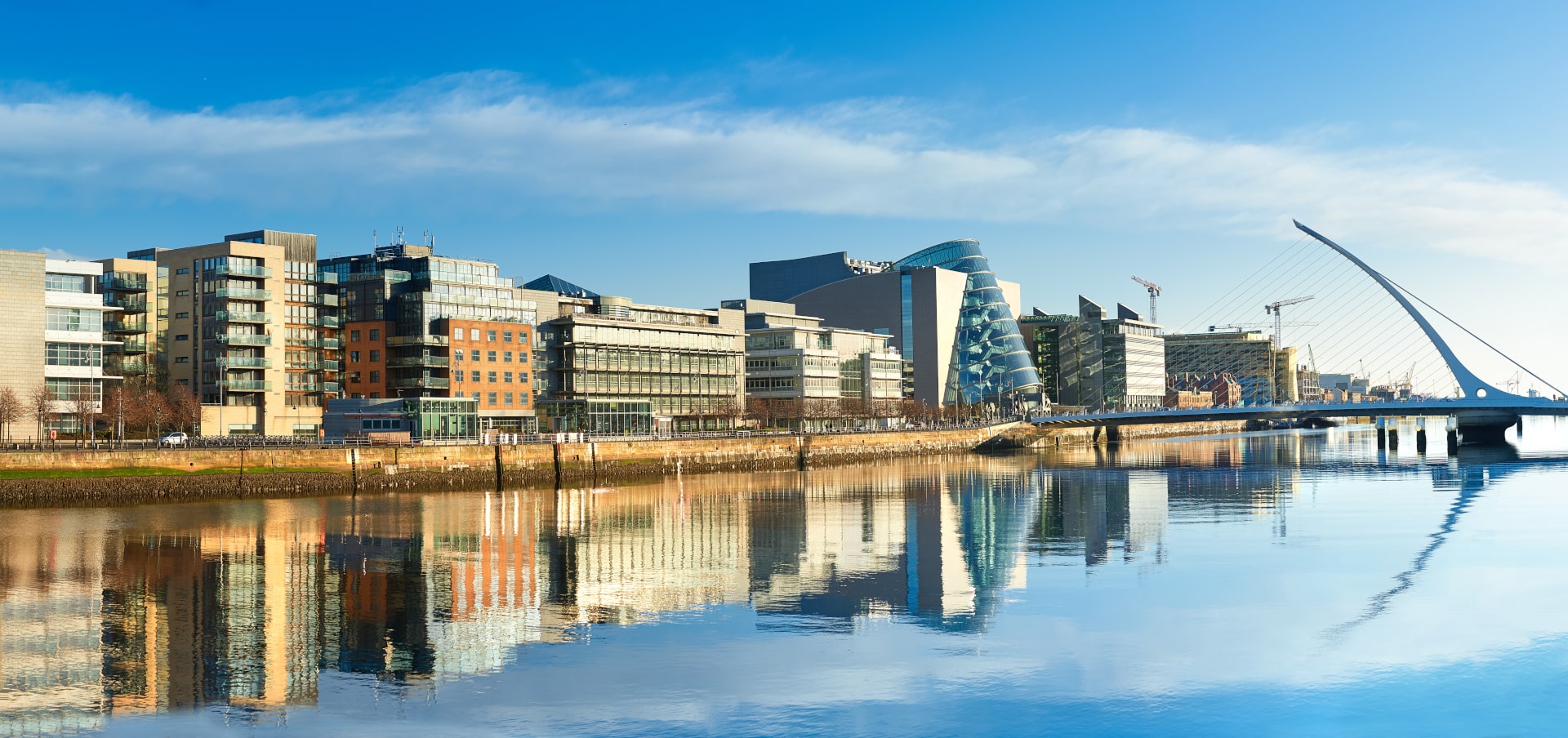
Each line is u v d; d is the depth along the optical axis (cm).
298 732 4431
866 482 16200
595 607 6581
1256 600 6625
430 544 9181
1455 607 6381
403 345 18550
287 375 18200
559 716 4600
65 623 6181
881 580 7425
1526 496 12306
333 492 13412
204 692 4922
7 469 11500
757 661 5353
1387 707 4675
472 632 5966
